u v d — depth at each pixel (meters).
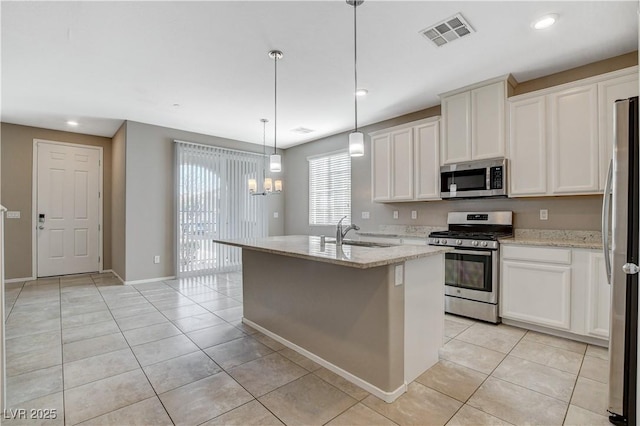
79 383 2.14
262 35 2.60
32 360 2.46
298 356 2.54
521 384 2.12
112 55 2.91
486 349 2.65
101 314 3.55
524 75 3.34
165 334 2.99
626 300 1.72
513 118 3.27
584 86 2.86
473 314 3.36
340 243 2.66
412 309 2.15
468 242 3.39
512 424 1.73
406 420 1.76
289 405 1.90
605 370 2.29
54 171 5.52
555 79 3.28
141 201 5.11
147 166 5.16
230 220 6.02
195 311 3.67
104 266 5.97
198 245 5.62
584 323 2.71
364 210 5.27
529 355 2.53
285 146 6.75
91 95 3.89
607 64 3.00
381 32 2.56
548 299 2.89
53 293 4.44
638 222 1.69
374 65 3.12
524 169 3.20
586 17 2.36
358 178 5.37
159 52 2.86
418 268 2.21
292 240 3.08
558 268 2.83
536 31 2.54
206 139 5.80
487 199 3.79
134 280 5.04
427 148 4.01
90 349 2.66
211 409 1.86
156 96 3.93
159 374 2.25
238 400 1.95
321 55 2.93
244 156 6.27
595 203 3.06
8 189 5.12
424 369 2.28
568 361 2.43
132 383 2.14
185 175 5.48
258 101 4.11
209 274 5.73
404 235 4.52
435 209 4.33
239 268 6.13
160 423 1.74
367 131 5.21
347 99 4.04
